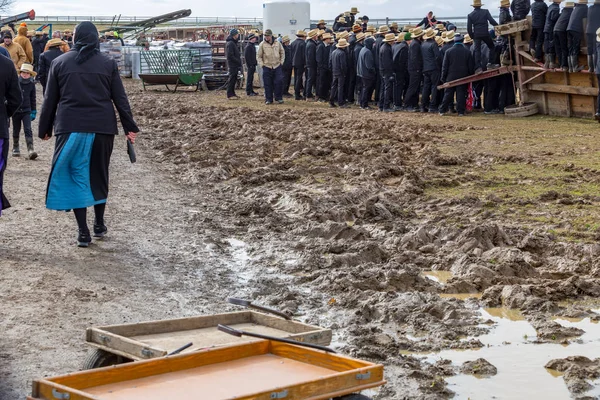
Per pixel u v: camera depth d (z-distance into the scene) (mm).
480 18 22641
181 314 6785
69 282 7500
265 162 15445
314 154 15992
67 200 8555
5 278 7531
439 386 5363
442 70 23391
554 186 12484
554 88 21922
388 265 8398
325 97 28891
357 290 7504
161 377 3922
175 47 37062
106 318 6555
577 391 5340
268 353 4344
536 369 5754
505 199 11633
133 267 8203
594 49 20141
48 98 8484
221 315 4938
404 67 24703
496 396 5281
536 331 6594
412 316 6879
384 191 12289
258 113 23688
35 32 36688
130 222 10219
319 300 7406
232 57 30000
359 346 6180
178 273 8102
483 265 8273
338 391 3752
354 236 9602
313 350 4188
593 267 8250
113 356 4562
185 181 13570
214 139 18953
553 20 21125
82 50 8414
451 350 6160
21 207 10711
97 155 8609
